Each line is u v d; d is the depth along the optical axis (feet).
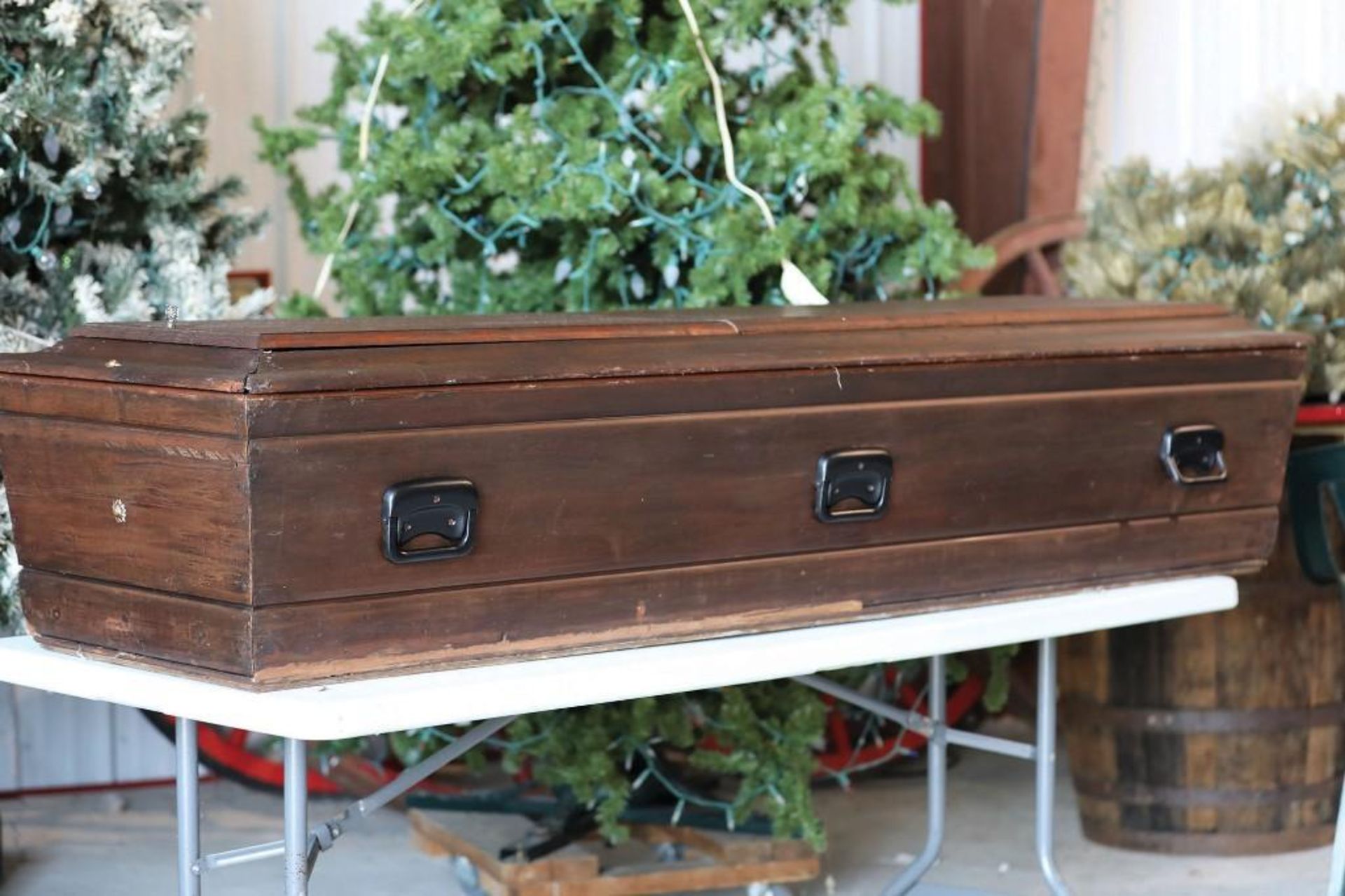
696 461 5.46
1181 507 6.74
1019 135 11.78
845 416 5.76
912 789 10.91
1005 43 11.80
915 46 12.00
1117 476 6.52
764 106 8.25
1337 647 9.16
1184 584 6.70
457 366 4.97
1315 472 8.27
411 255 8.45
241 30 10.49
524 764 10.42
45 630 5.33
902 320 6.13
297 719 4.60
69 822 10.23
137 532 4.96
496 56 7.82
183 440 4.74
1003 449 6.18
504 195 8.07
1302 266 8.72
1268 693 9.04
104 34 7.90
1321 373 8.58
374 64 8.24
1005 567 6.26
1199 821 9.17
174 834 10.00
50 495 5.22
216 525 4.71
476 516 5.01
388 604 4.91
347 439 4.75
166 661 4.95
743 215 7.91
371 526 4.83
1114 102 12.15
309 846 5.36
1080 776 9.61
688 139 8.07
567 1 7.69
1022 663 11.57
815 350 5.73
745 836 8.60
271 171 10.66
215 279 8.31
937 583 6.09
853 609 5.90
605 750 8.09
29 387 5.20
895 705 10.76
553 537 5.19
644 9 8.25
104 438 4.99
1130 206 9.29
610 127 8.02
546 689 5.01
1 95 7.44
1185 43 12.16
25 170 7.70
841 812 10.38
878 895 8.73
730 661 5.39
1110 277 8.84
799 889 8.87
